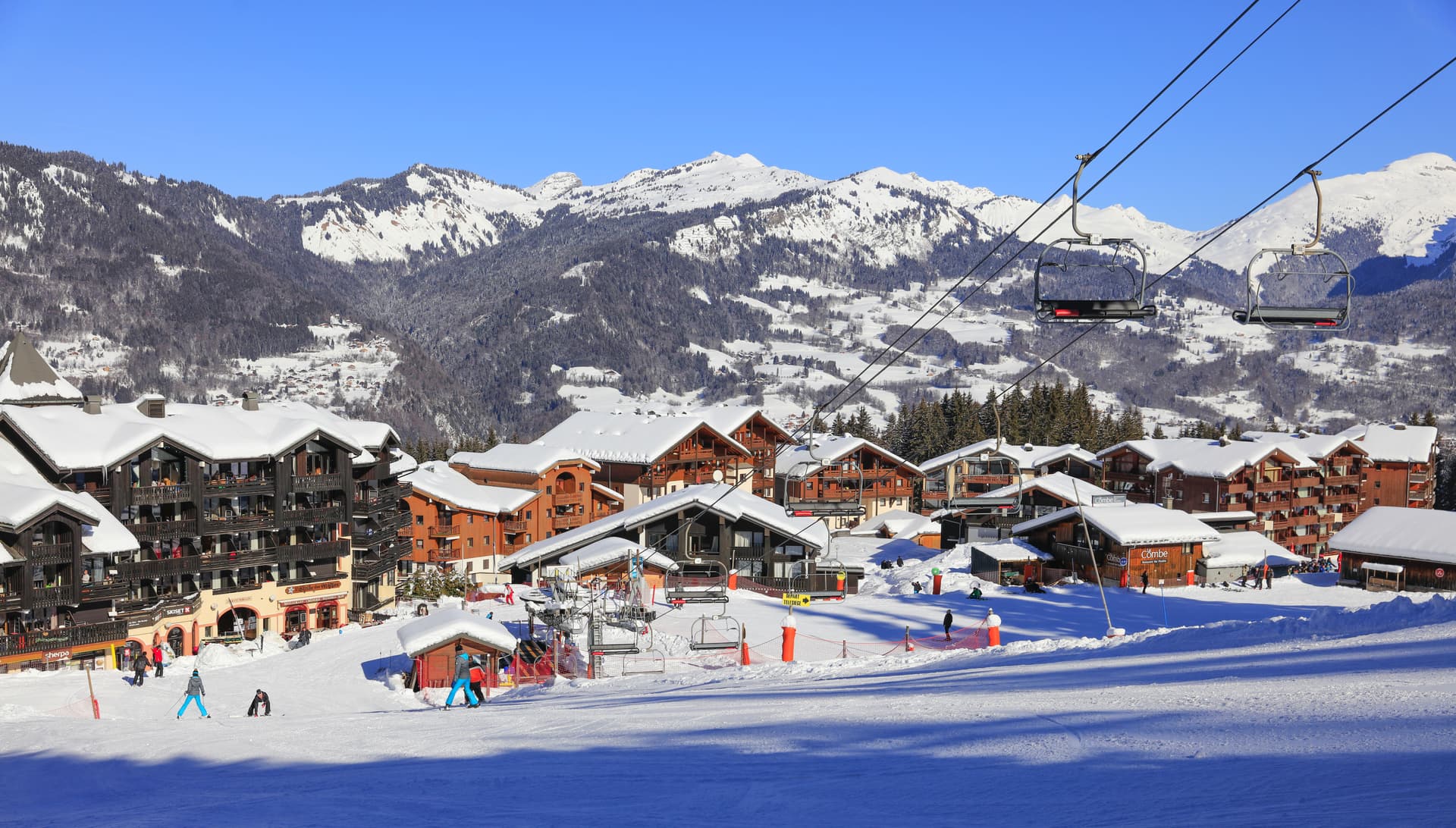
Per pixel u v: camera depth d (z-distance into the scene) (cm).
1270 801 740
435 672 4319
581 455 10194
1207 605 6259
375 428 7775
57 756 1831
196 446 6384
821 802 939
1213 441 11600
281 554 6938
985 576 7600
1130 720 1230
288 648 6056
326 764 1525
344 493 7256
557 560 6869
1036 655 2716
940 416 15750
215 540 6688
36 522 5325
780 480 11825
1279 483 11069
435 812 1041
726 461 11631
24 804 1356
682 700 2102
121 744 1953
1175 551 7544
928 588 6956
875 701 1734
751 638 4897
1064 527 7825
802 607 5925
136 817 1133
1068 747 1104
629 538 7112
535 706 2373
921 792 944
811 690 2134
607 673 4156
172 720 2448
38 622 5541
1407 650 1659
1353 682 1318
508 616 5781
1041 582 7569
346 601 7356
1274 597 6638
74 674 5122
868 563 9075
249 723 2231
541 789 1146
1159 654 2191
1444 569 7288
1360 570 7669
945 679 2164
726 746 1369
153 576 6256
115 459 6034
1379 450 13125
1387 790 725
